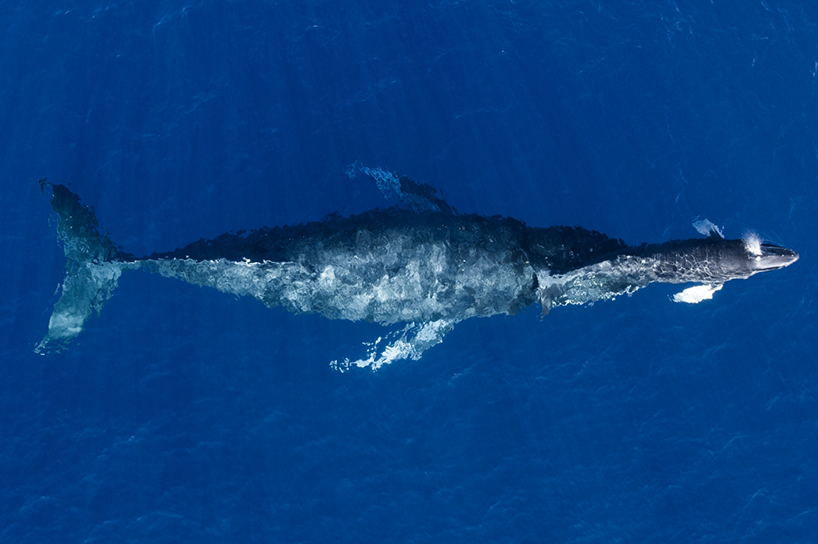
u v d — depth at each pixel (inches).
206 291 1188.5
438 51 1334.9
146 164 1261.1
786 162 1238.3
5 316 1159.0
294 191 1245.7
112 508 1051.3
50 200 1234.0
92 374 1130.0
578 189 1249.4
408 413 1114.1
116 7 1363.2
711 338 1147.9
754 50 1307.8
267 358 1148.5
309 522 1047.6
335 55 1331.2
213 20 1355.8
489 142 1275.8
